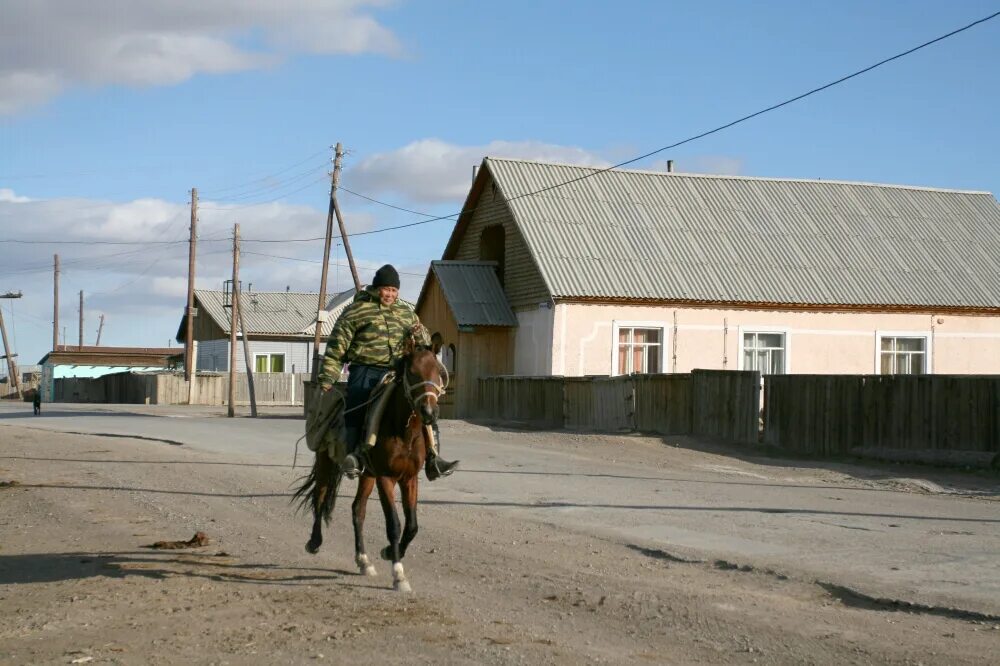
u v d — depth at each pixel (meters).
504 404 35.47
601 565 10.91
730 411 25.41
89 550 12.02
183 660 7.45
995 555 11.25
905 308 37.66
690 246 38.19
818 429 23.19
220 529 13.44
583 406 31.16
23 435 32.22
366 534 12.96
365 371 10.16
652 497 16.38
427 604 9.12
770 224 40.47
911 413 21.31
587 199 39.22
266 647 7.77
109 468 21.47
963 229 42.72
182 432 32.91
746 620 8.45
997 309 38.56
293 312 76.69
